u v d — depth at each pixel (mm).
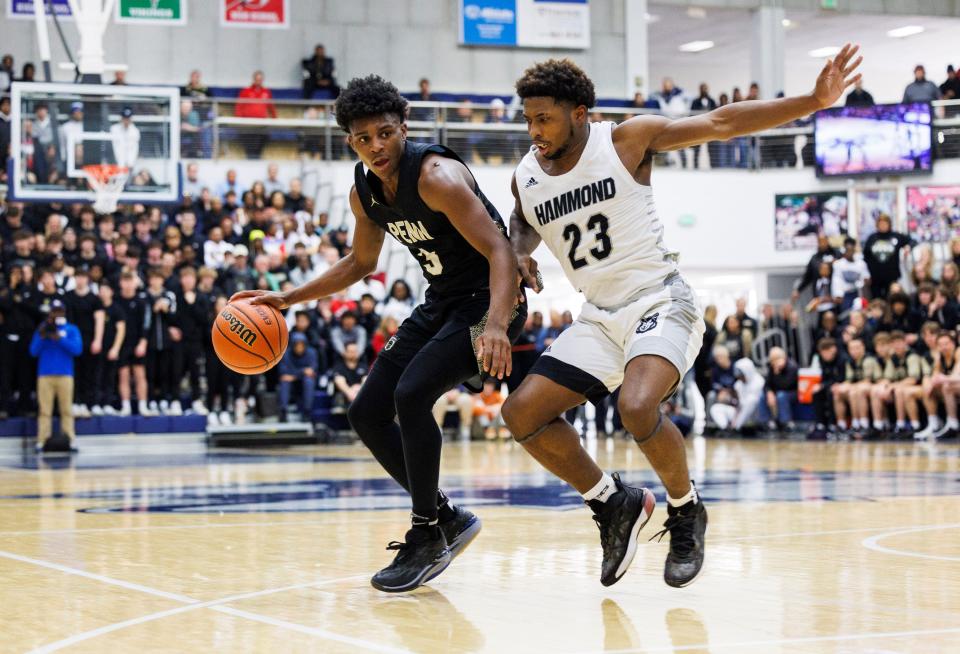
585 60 21641
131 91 12836
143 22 17703
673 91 21031
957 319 14109
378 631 2887
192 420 13703
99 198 12727
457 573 3908
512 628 2926
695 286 19703
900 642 2713
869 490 7219
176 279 13703
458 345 3605
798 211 18797
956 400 13461
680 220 18828
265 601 3340
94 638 2791
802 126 18828
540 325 15242
